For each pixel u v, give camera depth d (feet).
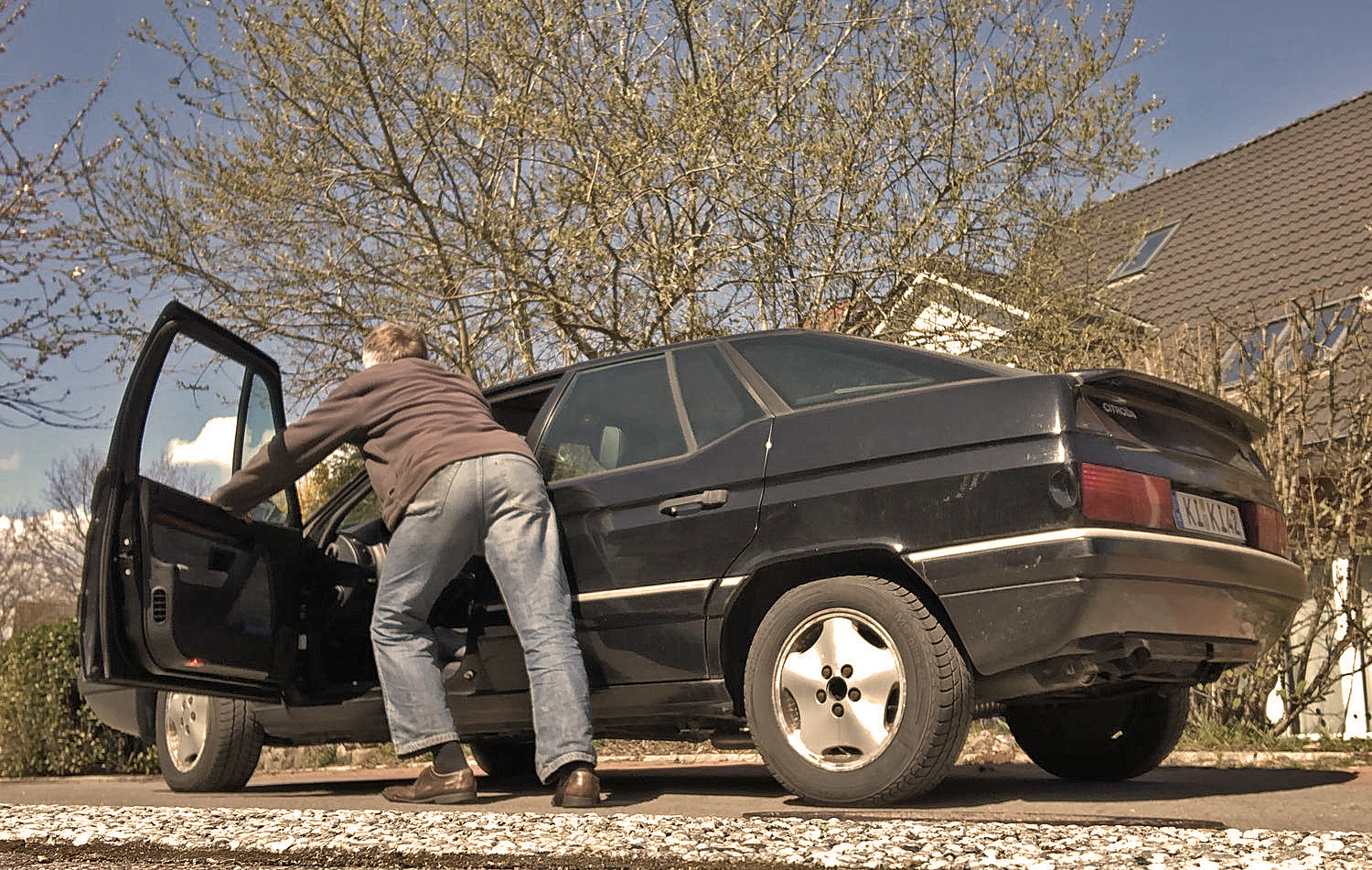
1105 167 28.25
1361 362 24.56
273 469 13.20
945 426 11.16
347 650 15.87
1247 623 11.89
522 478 12.42
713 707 12.01
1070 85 28.09
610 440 13.48
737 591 11.82
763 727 11.57
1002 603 10.56
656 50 29.81
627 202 27.12
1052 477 10.52
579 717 11.69
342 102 29.30
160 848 7.82
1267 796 12.12
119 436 13.07
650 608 12.27
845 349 12.41
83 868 7.58
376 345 13.74
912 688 10.84
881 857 6.76
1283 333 25.93
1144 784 14.24
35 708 24.88
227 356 14.78
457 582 14.38
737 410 12.59
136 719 18.25
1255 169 55.01
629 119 27.91
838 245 27.50
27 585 110.93
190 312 13.84
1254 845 6.87
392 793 12.66
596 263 27.94
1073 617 10.30
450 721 12.60
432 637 12.91
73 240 30.48
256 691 14.51
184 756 16.65
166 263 30.48
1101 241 30.27
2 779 24.13
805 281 27.32
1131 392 11.46
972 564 10.69
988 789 13.69
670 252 27.04
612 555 12.60
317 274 30.63
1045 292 28.63
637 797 12.87
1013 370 11.59
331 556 15.56
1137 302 49.93
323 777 21.63
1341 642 22.70
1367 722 29.37
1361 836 7.13
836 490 11.43
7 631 78.79
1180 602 10.89
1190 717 22.20
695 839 7.54
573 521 12.95
